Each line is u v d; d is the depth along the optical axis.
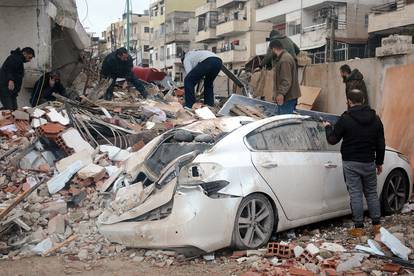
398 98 9.67
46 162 8.70
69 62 19.67
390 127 9.62
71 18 16.59
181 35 69.81
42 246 5.97
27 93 14.40
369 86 11.18
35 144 8.85
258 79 15.09
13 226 6.38
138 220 5.69
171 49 70.81
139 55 72.19
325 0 40.69
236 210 5.62
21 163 8.53
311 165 6.54
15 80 11.71
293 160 6.37
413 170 8.62
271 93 14.21
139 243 5.60
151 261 5.52
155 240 5.48
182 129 6.98
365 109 6.48
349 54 38.88
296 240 6.27
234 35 57.03
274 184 6.05
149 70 19.48
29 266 5.51
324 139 7.00
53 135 8.84
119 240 5.78
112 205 5.99
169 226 5.38
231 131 6.22
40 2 14.33
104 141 9.55
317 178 6.58
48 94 13.12
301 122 6.86
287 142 6.52
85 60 19.59
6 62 11.63
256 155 6.06
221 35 58.16
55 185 7.64
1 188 7.88
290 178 6.25
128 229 5.64
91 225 6.41
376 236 6.05
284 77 9.73
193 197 5.43
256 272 5.14
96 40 23.30
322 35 40.44
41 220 6.66
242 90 14.89
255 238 5.89
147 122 10.76
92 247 5.91
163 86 19.94
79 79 19.25
